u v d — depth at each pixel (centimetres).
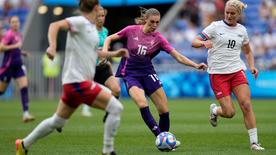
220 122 5397
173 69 9688
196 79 9581
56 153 3291
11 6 11950
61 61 9681
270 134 4284
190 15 10994
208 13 10856
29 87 9650
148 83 3525
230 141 3897
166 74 9712
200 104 8138
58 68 9656
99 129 4778
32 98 9656
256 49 10244
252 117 3459
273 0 10844
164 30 10975
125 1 11681
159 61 9969
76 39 2675
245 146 3619
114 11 12975
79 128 4869
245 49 3650
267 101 8712
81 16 2717
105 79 4175
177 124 5188
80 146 3638
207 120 5606
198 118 5853
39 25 11662
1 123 5491
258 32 10488
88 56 2694
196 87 9581
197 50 10406
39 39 11619
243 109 3475
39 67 9656
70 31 2662
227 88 3547
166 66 9706
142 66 3534
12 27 5619
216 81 3562
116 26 13012
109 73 4188
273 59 10094
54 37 2578
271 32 10462
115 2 11738
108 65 4184
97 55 2770
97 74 4175
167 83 9706
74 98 2700
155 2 11519
